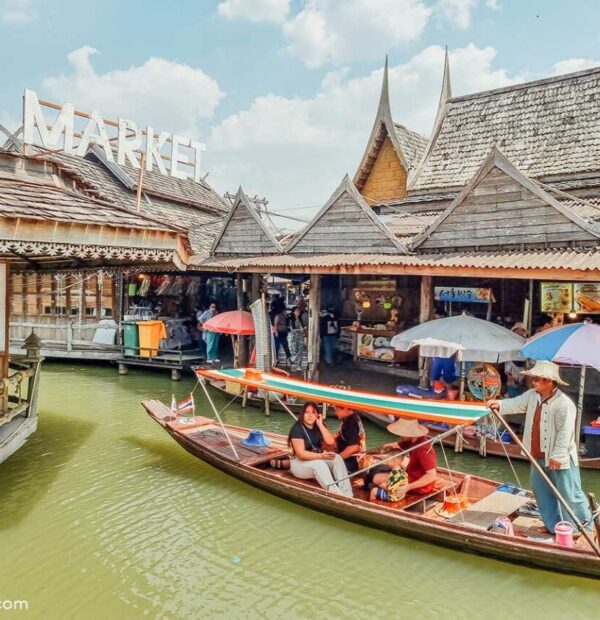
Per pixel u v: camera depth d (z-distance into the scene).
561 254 10.83
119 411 13.16
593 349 8.32
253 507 7.86
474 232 12.38
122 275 19.22
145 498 8.16
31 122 16.19
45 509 7.73
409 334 10.49
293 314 17.67
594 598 5.75
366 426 12.20
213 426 10.53
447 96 18.20
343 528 7.22
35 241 6.73
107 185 21.81
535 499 6.83
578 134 15.03
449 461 9.92
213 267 15.41
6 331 9.16
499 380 10.33
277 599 5.76
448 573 6.24
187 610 5.54
